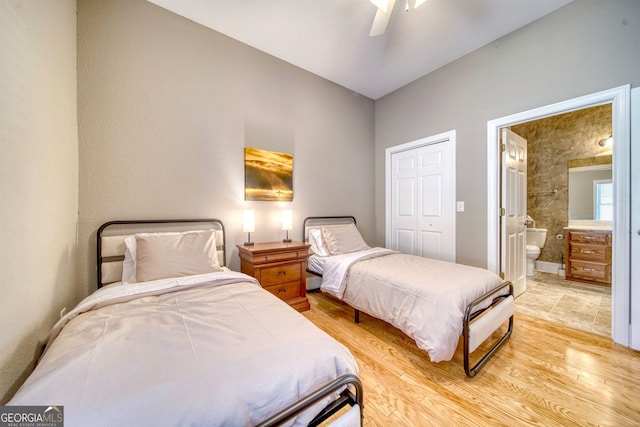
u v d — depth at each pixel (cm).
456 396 136
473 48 261
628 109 175
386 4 166
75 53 170
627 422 118
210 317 110
